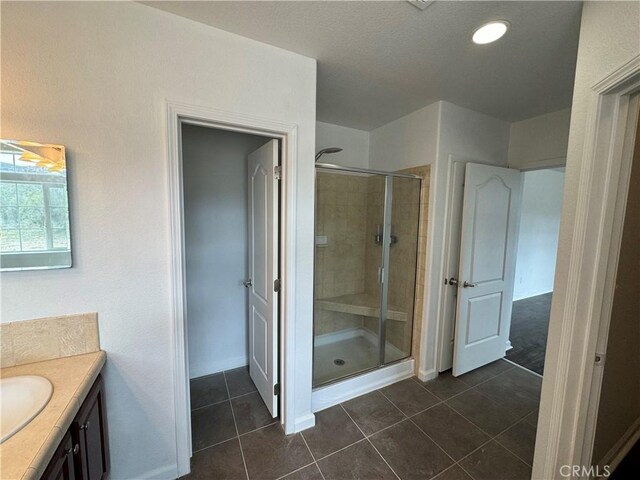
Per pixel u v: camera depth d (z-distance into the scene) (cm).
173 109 131
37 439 78
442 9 123
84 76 115
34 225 111
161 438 144
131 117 124
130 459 138
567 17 126
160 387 141
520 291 514
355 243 269
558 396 120
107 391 131
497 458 164
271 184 176
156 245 134
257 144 252
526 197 494
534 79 186
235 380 243
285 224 168
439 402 215
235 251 255
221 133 240
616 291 135
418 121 243
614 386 148
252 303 230
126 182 126
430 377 247
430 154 232
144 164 128
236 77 143
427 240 237
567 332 116
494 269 261
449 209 238
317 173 235
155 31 125
